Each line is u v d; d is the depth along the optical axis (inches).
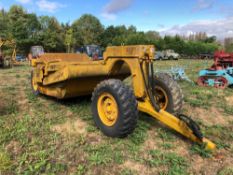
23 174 115.3
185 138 152.2
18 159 126.7
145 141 148.6
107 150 136.6
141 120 176.6
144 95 151.3
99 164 124.1
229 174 119.9
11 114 189.9
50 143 143.8
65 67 172.7
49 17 1920.5
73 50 1797.5
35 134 155.3
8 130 159.0
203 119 193.6
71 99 225.8
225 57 355.9
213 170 122.7
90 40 2158.0
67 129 163.6
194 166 125.5
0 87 288.2
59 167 120.6
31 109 203.0
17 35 1626.5
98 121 157.2
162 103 174.7
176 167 122.9
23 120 177.2
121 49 157.1
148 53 147.1
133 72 150.5
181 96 169.8
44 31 1841.8
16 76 394.6
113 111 147.7
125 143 144.1
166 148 141.4
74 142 145.4
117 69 173.3
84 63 178.7
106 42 2265.0
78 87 191.2
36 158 127.9
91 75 174.2
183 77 373.7
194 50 1754.4
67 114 191.0
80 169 119.4
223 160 131.9
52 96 219.6
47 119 180.2
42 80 212.1
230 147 146.7
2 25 1658.5
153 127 167.6
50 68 192.2
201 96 262.8
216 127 177.2
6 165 120.3
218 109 220.4
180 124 141.0
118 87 141.4
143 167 123.4
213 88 315.3
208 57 1435.8
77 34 2101.4
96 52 877.8
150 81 153.0
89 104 211.9
